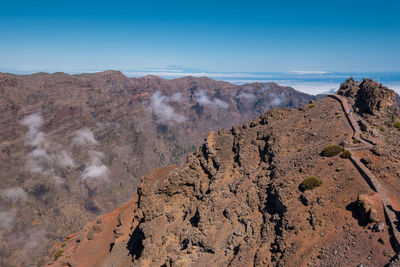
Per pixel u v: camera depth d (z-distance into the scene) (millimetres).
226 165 58594
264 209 43031
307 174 41781
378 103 51594
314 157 44406
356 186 36500
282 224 37531
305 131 53188
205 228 45750
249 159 55750
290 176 42938
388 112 51219
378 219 31547
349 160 40906
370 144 42844
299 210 37469
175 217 60906
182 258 44031
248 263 36875
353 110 54344
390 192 34594
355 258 29484
